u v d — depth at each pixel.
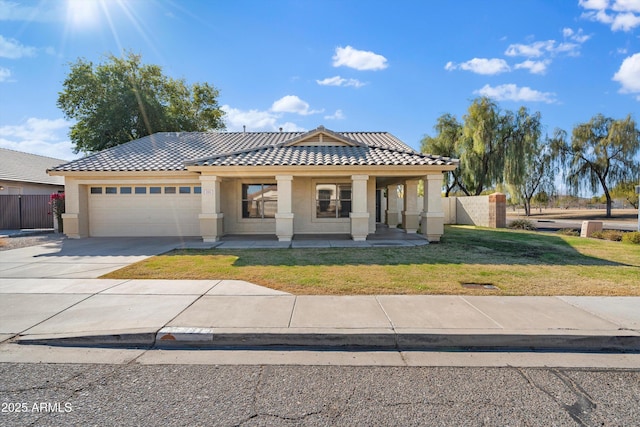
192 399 3.19
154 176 14.96
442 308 5.36
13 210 20.34
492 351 4.25
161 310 5.32
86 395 3.26
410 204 16.73
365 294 6.13
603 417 2.94
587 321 4.81
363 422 2.85
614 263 8.89
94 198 15.38
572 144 32.28
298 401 3.16
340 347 4.37
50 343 4.39
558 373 3.71
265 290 6.42
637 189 15.28
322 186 15.71
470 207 22.22
